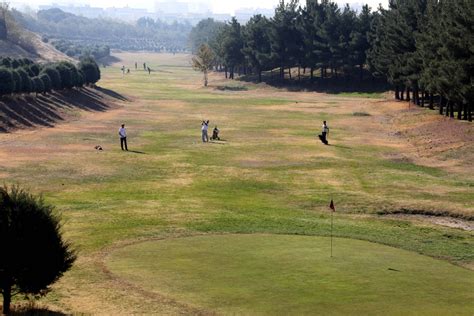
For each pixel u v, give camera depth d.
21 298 19.28
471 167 46.56
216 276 20.69
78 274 21.20
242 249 24.20
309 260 22.55
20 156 46.97
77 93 84.81
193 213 31.58
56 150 50.41
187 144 56.53
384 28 103.56
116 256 23.33
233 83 143.62
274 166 46.62
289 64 139.62
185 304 18.30
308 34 130.50
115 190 37.56
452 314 17.52
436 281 20.61
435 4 76.62
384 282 20.14
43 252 17.61
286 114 83.44
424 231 29.89
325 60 128.00
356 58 123.88
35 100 69.81
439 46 67.81
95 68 95.44
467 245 27.42
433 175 44.16
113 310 18.05
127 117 76.06
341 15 129.75
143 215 30.81
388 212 34.22
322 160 49.28
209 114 82.25
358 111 87.56
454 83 59.84
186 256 23.19
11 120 59.84
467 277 21.41
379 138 62.59
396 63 90.88
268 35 137.50
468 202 35.62
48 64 84.44
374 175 43.72
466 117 66.44
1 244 17.12
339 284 19.83
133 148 53.31
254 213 32.25
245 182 41.06
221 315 17.41
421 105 87.38
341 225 30.05
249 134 63.72
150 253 23.69
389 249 25.31
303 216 32.12
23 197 17.77
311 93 124.56
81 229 27.61
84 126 65.81
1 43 166.88
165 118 76.50
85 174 41.84
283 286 19.58
